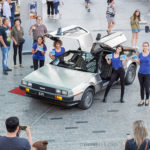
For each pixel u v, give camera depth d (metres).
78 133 9.41
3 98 11.67
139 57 10.84
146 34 20.02
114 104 11.36
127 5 28.08
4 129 9.59
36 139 9.02
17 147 5.29
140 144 5.76
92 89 10.98
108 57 11.15
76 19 23.47
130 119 10.30
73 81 10.68
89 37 13.67
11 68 14.65
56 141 8.92
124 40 12.45
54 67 11.77
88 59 11.81
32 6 15.99
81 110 10.88
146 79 10.90
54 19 23.34
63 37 12.78
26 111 10.73
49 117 10.37
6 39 13.53
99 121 10.15
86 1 26.17
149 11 25.56
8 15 19.36
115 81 12.17
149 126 9.83
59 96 10.17
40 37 12.77
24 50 16.77
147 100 11.20
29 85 10.77
